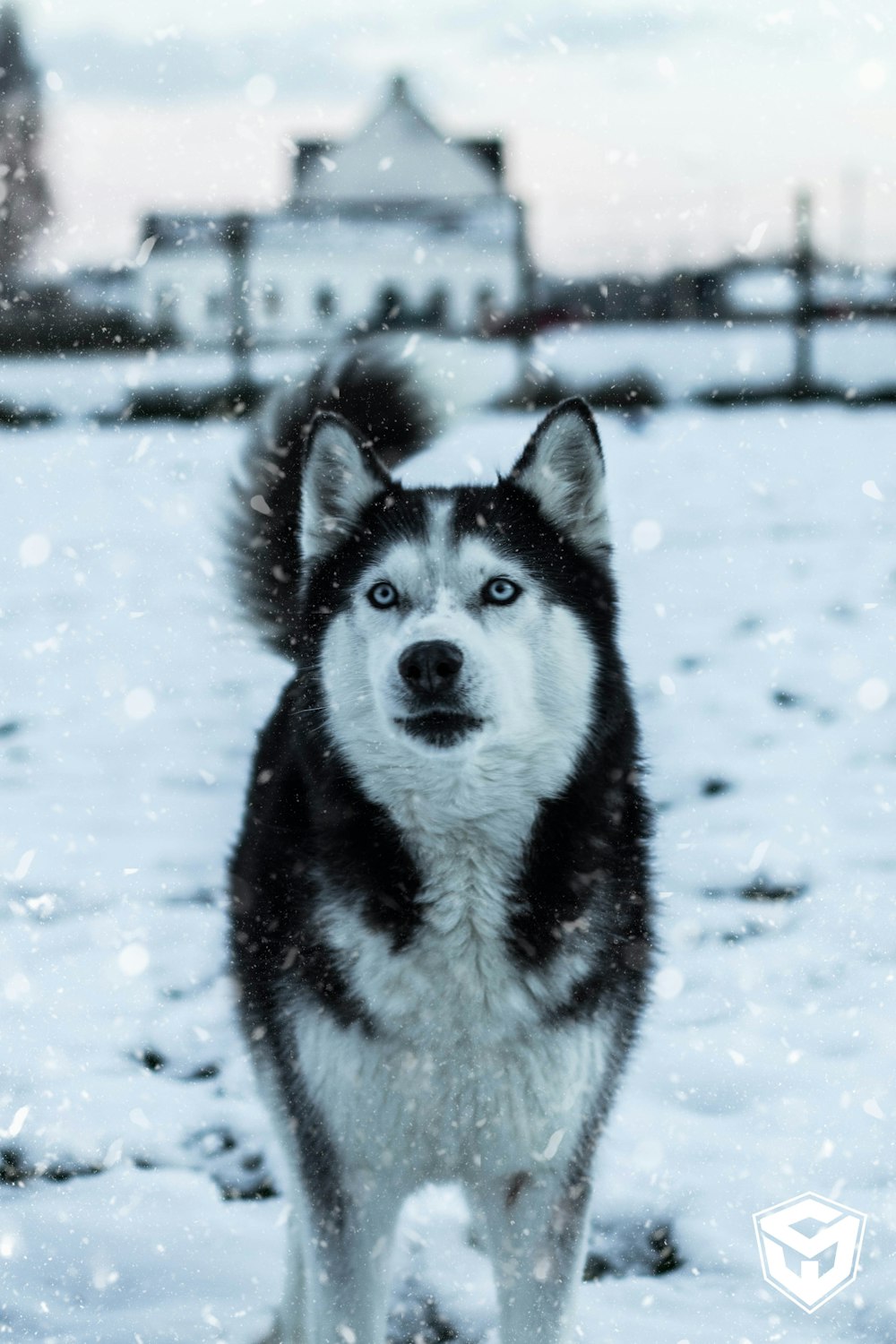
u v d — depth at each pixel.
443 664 2.55
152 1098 3.48
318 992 2.63
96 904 4.51
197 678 6.94
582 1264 2.63
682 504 11.07
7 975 4.03
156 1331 2.70
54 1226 3.00
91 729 6.25
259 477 3.66
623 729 2.89
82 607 8.28
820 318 20.56
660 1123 3.30
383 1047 2.57
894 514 10.62
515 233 28.70
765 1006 3.77
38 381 16.73
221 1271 2.90
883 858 4.68
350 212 28.89
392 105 36.72
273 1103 2.87
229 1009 3.47
